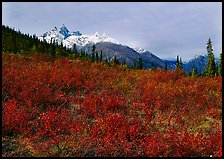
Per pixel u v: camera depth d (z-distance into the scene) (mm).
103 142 9156
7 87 13938
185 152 8711
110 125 10156
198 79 19547
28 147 8852
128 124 10664
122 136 9633
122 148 8836
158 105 13398
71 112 12312
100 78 18297
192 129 11266
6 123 9695
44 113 11383
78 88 15914
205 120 12359
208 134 10695
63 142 9180
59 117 11133
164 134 10492
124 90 16344
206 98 14922
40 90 13891
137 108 13367
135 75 20312
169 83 17703
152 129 10883
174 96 15188
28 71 17406
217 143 9453
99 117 10945
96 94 15062
